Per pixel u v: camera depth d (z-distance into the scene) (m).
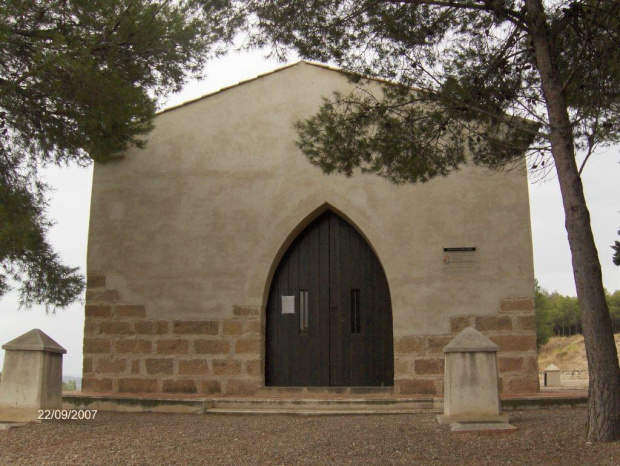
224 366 11.38
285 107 12.02
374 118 7.83
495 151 8.08
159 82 9.96
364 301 11.74
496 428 7.42
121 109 9.12
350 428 8.19
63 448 6.99
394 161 8.09
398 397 10.60
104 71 9.02
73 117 9.02
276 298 11.95
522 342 10.63
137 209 12.09
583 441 6.35
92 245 12.10
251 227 11.76
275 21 7.46
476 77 7.75
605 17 6.84
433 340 10.88
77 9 8.63
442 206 11.24
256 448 6.99
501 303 10.80
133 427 8.49
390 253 11.26
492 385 7.89
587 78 7.47
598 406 6.30
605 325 6.37
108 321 11.82
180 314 11.64
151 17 9.18
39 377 8.60
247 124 12.09
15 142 9.27
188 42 9.44
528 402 9.63
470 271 10.98
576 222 6.55
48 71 8.48
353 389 11.07
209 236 11.83
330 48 7.60
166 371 11.51
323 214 12.05
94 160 10.32
